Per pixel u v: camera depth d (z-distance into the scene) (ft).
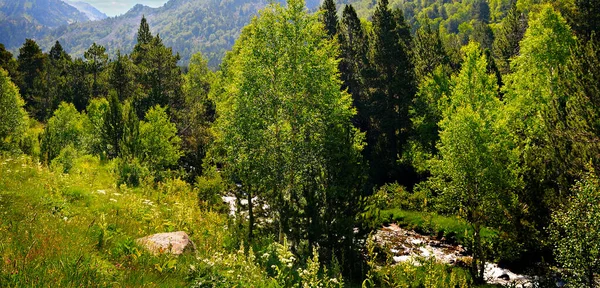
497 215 64.23
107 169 74.28
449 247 81.05
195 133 153.79
